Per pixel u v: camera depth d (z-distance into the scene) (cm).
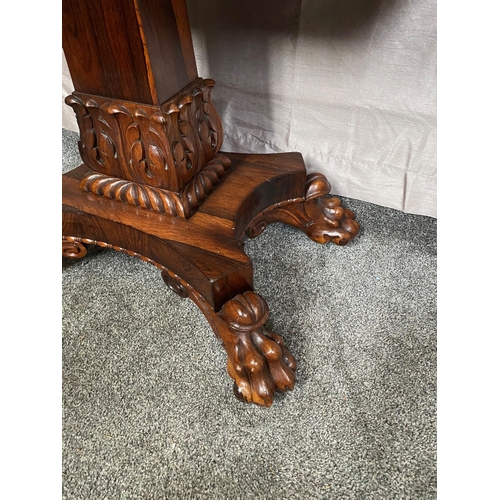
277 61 90
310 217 85
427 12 73
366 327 72
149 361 69
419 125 84
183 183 69
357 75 84
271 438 58
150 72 58
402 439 57
